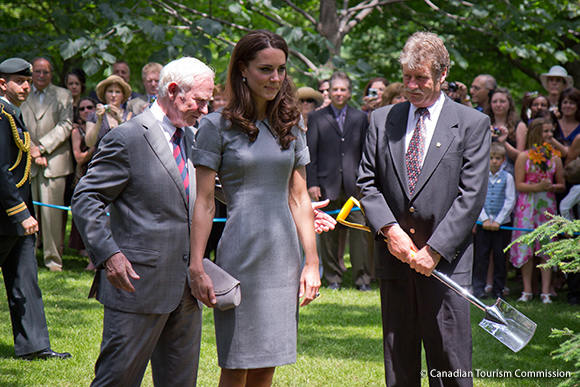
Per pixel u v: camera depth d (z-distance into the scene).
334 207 7.07
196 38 8.95
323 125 7.02
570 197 6.64
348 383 4.04
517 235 6.66
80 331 5.01
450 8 11.87
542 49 10.79
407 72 3.05
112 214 2.90
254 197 2.74
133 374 2.88
